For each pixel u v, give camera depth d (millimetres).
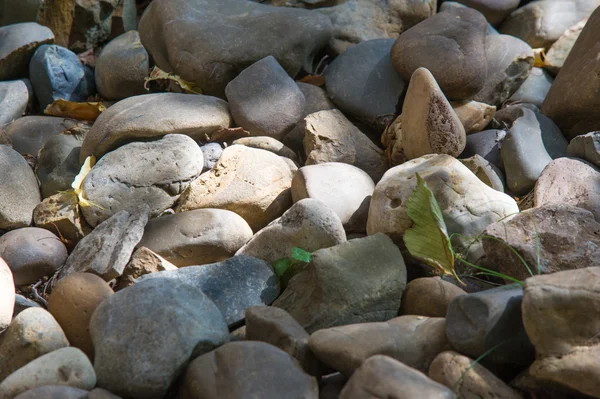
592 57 5855
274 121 5996
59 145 6098
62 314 4277
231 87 6074
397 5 7051
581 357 3436
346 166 5551
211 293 4594
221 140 6055
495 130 5988
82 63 7324
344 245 4484
